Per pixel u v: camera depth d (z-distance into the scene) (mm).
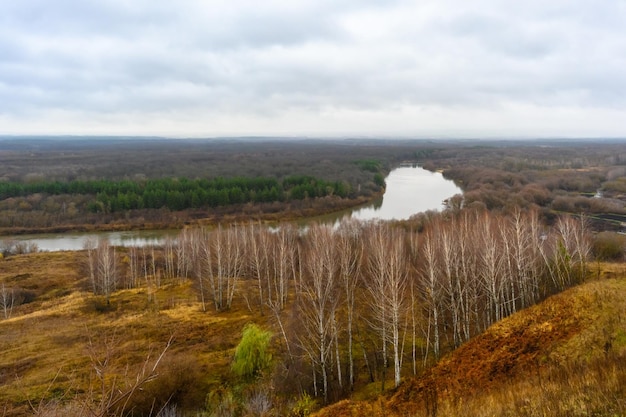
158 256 68812
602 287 26297
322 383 27094
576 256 43469
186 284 54906
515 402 14016
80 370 28344
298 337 30156
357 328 33562
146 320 40438
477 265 37562
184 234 62219
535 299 35906
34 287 53938
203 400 25641
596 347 19609
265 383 26766
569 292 27281
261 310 42125
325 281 34844
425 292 35500
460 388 20969
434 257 34844
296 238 63312
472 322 35000
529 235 40844
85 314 43031
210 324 39094
